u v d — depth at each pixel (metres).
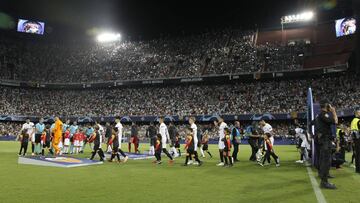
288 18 64.38
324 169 8.49
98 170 11.99
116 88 59.88
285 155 20.77
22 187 8.25
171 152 19.66
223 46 60.69
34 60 63.75
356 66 46.28
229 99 51.16
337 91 45.09
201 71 55.22
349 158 18.84
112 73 60.09
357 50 46.25
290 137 40.16
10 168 12.27
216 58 57.53
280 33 64.38
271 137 15.52
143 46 66.62
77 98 59.53
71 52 67.69
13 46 64.50
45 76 61.19
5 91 58.00
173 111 52.22
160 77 56.41
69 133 21.55
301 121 45.47
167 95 55.72
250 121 48.47
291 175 10.93
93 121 55.00
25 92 59.62
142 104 55.34
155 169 12.60
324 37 59.16
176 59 60.06
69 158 15.57
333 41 56.88
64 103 58.72
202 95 53.59
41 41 69.12
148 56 62.84
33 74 60.94
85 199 6.88
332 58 50.91
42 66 63.03
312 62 51.22
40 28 69.00
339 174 11.30
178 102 53.62
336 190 8.09
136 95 57.47
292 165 14.34
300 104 45.81
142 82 56.69
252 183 9.17
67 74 61.88
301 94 47.28
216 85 54.78
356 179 10.06
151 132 20.75
